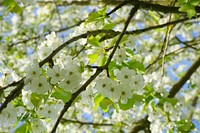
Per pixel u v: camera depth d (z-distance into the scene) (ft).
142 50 11.57
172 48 26.76
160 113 13.60
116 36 11.05
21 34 23.91
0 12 25.11
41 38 22.15
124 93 9.75
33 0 10.60
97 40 10.74
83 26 11.53
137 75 9.79
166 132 13.65
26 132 9.89
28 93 9.58
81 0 25.17
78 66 9.29
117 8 11.61
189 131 13.60
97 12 11.38
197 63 20.56
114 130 22.39
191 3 11.54
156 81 14.97
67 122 21.59
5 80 10.02
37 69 8.99
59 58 9.96
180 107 13.50
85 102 10.64
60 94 9.35
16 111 9.41
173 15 20.34
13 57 22.88
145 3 11.97
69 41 9.80
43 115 9.97
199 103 26.43
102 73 10.49
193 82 21.54
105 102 10.16
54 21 26.94
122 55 10.67
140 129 19.65
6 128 18.94
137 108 21.02
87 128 24.23
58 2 26.45
